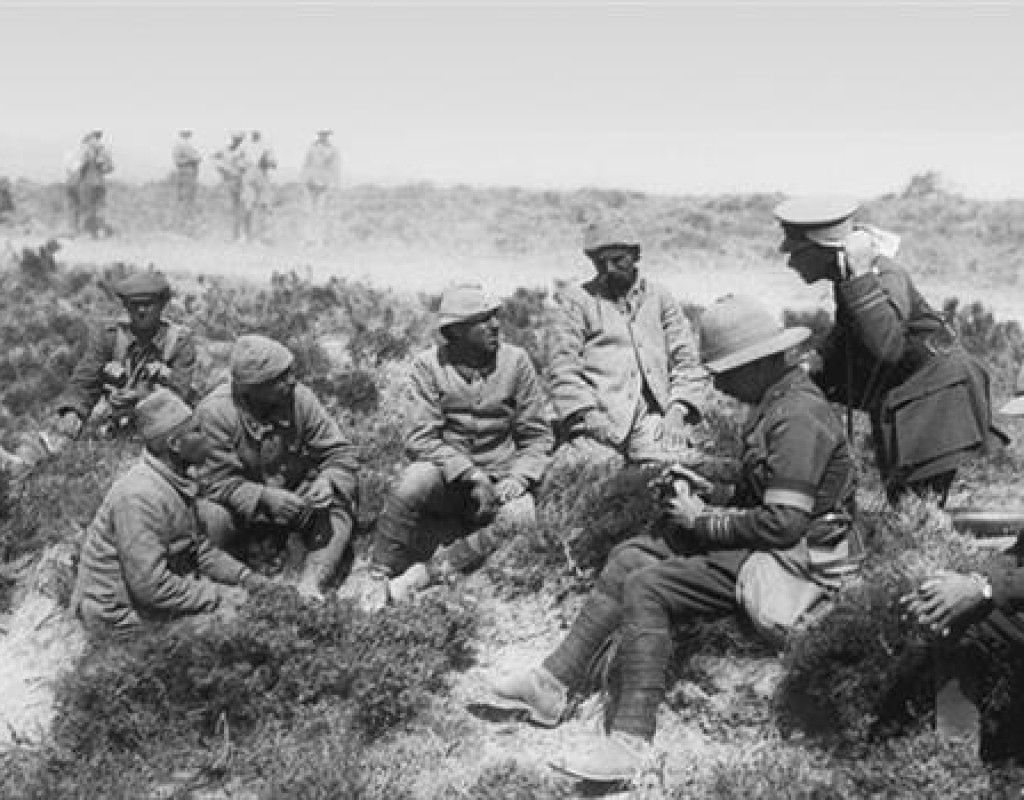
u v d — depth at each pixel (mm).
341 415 9844
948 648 5449
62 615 7762
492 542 7512
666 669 6250
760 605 5914
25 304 15102
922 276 23922
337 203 33562
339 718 6496
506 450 7902
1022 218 27641
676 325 8219
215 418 7621
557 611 7176
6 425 10898
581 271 23719
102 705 6574
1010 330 12773
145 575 7090
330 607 6953
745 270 24359
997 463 8844
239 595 7367
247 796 6164
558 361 8133
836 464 6008
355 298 13688
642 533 7090
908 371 6758
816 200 6672
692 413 8148
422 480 7602
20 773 6414
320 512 7844
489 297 7746
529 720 6445
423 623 6863
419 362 7867
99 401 10211
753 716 6086
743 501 6285
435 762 6250
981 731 5641
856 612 5797
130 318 9414
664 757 5934
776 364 6066
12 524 8594
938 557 6336
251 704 6570
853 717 5703
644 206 31344
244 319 12625
